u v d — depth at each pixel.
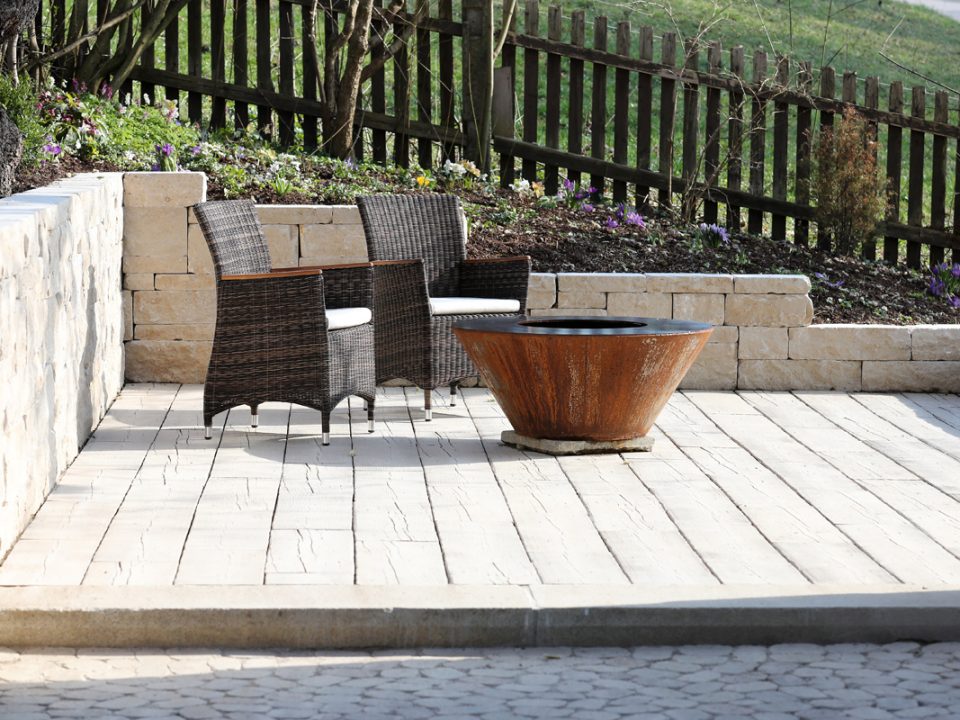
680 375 5.74
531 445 5.82
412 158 10.20
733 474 5.44
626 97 9.52
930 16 19.11
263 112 9.84
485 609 3.63
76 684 3.32
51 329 4.95
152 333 7.44
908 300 8.59
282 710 3.16
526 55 9.66
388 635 3.62
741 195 9.44
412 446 5.91
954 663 3.53
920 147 9.31
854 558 4.22
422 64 9.70
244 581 3.86
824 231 9.32
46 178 7.40
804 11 18.38
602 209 9.30
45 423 4.84
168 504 4.78
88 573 3.92
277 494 4.96
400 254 7.10
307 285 5.78
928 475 5.47
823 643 3.69
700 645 3.67
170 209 7.34
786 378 7.60
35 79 8.90
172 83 9.81
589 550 4.27
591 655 3.59
